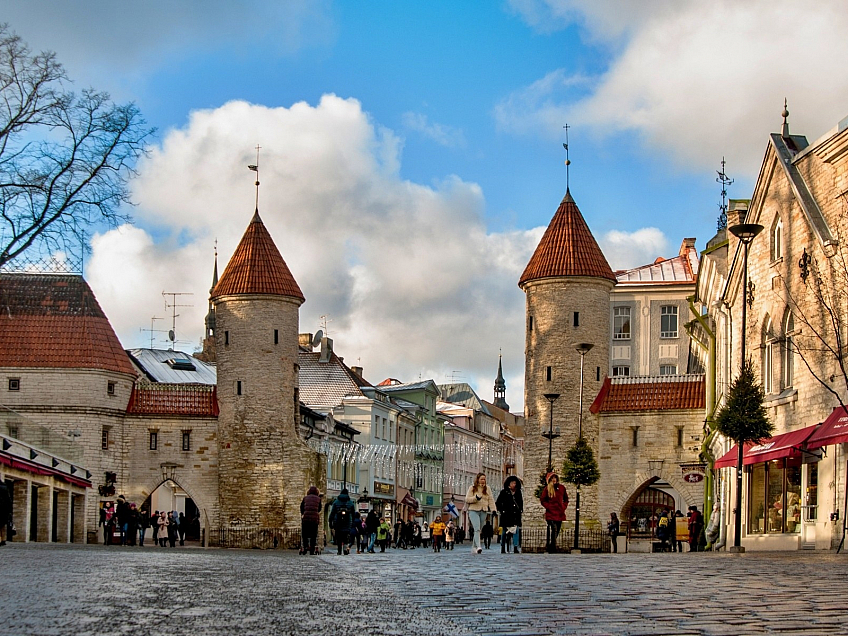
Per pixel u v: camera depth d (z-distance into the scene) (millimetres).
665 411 66562
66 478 57188
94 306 69562
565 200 72812
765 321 44469
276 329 71312
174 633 9852
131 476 69562
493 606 12898
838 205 37469
